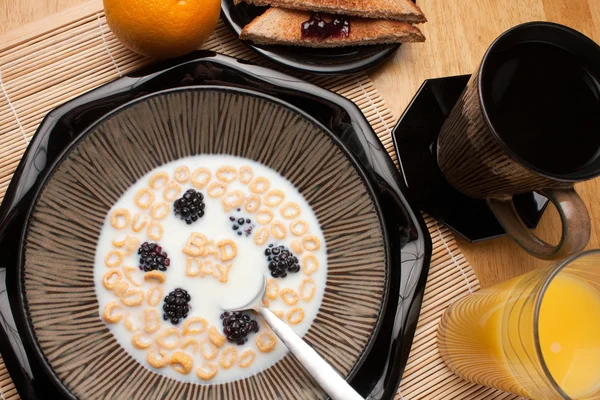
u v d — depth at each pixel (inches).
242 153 23.4
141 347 22.1
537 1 26.4
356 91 25.0
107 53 24.3
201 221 23.1
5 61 23.8
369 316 22.2
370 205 22.6
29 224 21.2
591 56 22.0
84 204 22.2
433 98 24.6
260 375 22.3
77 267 22.1
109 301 22.3
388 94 25.3
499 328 20.8
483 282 24.5
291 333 21.9
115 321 22.2
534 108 21.8
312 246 23.2
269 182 23.5
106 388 21.4
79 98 22.4
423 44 25.7
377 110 25.0
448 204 24.0
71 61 24.1
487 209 24.1
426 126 24.5
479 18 26.1
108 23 22.9
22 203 21.6
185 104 22.4
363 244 22.8
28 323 20.8
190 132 23.0
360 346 22.0
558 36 22.0
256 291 22.8
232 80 23.2
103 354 21.8
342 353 22.1
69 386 20.9
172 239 22.9
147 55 23.4
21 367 20.9
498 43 21.5
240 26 24.3
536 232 25.0
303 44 24.3
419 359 23.6
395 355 22.3
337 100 23.4
